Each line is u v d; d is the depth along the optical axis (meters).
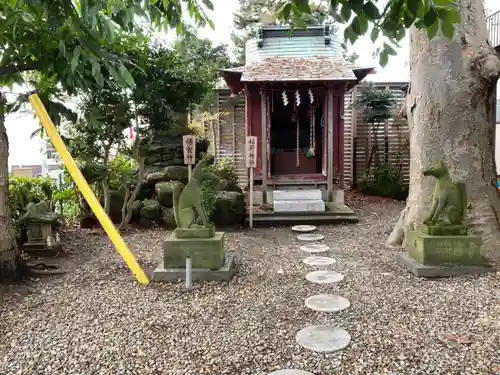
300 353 2.49
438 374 2.22
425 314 3.02
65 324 3.00
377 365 2.33
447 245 4.00
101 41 4.64
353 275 4.07
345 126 10.52
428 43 4.82
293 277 4.05
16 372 2.39
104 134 6.39
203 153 8.02
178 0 3.30
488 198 4.68
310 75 7.51
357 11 2.14
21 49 3.95
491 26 8.30
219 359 2.45
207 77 8.68
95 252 5.30
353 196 9.94
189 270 3.74
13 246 4.09
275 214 7.26
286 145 9.98
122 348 2.61
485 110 4.80
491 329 2.74
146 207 6.91
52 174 9.13
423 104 4.93
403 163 10.37
